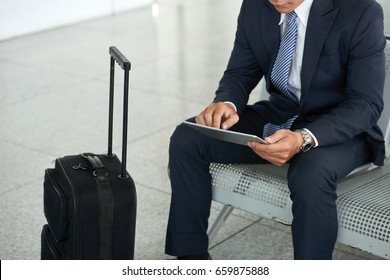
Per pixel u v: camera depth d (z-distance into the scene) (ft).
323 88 8.29
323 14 8.06
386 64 8.93
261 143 7.57
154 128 14.19
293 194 7.62
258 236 10.13
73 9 22.85
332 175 7.57
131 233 7.74
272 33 8.48
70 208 7.50
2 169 12.25
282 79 8.49
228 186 8.42
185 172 8.50
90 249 7.62
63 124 14.32
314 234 7.50
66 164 7.90
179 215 8.62
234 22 22.76
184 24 22.62
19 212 10.74
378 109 8.00
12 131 13.96
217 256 9.58
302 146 7.70
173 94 16.22
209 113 8.34
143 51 19.62
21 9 21.34
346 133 7.84
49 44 20.47
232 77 9.00
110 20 23.29
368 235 7.45
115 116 14.76
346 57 8.07
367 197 7.79
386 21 9.84
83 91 16.35
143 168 12.33
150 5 25.32
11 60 18.89
